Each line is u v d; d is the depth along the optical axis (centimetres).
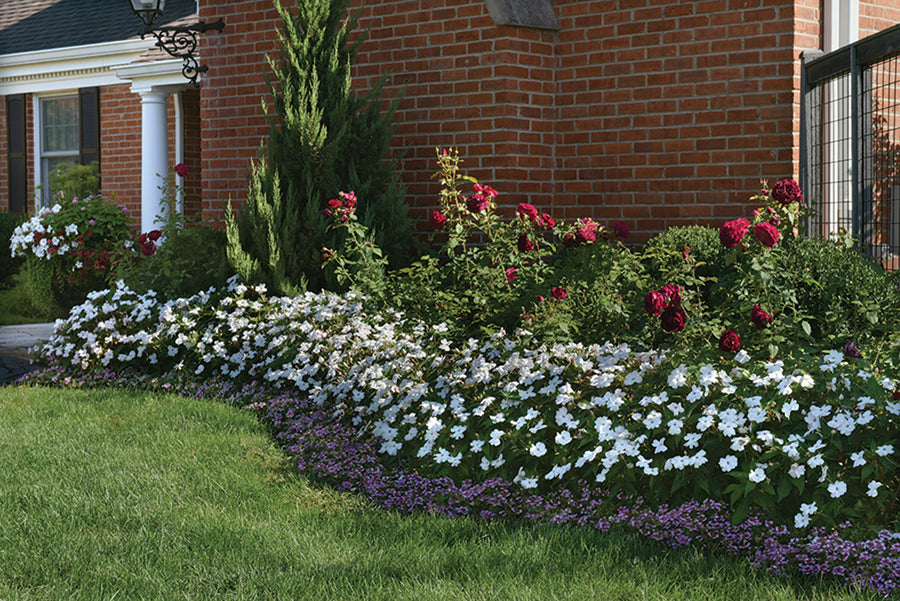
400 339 595
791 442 396
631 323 570
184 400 662
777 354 491
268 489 473
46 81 1550
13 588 358
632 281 571
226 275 788
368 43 826
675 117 740
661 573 360
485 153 774
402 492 470
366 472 499
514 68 762
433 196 806
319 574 367
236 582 362
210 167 930
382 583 357
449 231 716
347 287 754
